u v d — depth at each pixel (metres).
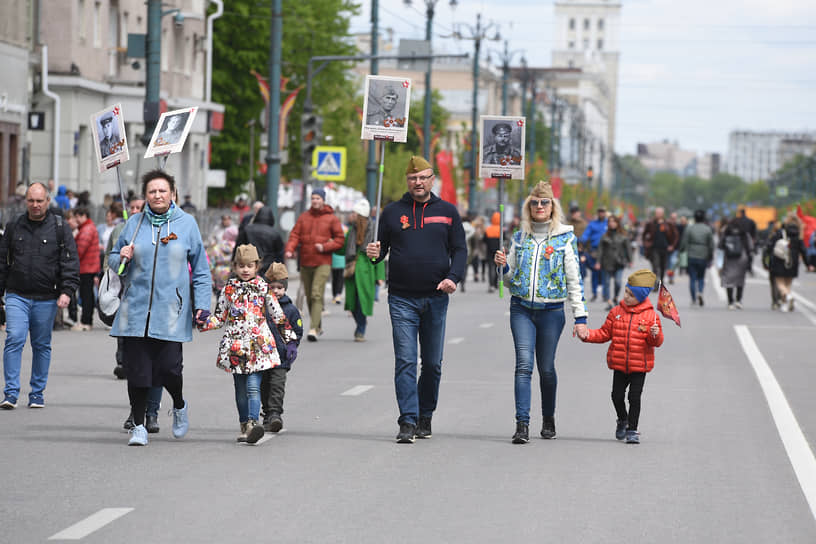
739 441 27.66
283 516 19.64
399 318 27.12
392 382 37.50
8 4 94.31
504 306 72.88
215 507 20.20
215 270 64.31
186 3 130.25
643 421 30.53
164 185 26.36
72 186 108.44
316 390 35.59
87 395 33.72
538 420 30.52
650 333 27.00
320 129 82.56
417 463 24.47
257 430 25.92
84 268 53.16
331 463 24.33
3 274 31.20
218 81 146.50
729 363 44.12
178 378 26.55
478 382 37.78
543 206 27.42
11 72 94.94
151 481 22.27
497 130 29.95
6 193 94.69
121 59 118.69
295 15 154.25
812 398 35.09
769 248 73.12
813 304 79.38
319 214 51.00
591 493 21.84
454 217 27.42
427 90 130.25
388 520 19.48
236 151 148.88
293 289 80.25
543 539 18.42
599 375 39.69
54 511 19.75
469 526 19.17
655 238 86.00
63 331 52.75
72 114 108.06
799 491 22.27
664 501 21.27
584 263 73.31
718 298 85.00
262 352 26.58
